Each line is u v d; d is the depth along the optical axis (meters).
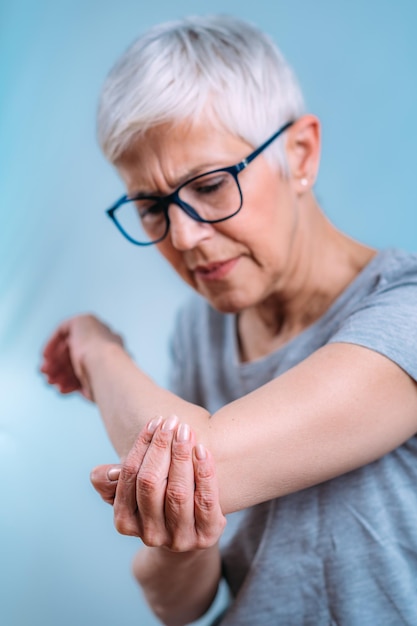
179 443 0.63
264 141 0.81
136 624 1.93
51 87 2.33
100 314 2.29
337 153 1.80
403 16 1.73
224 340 1.04
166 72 0.78
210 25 0.83
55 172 2.35
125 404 0.80
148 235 0.89
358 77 1.78
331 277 0.90
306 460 0.70
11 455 2.19
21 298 2.37
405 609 0.81
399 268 0.83
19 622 1.95
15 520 2.10
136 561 0.98
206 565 0.91
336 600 0.84
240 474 0.70
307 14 1.82
